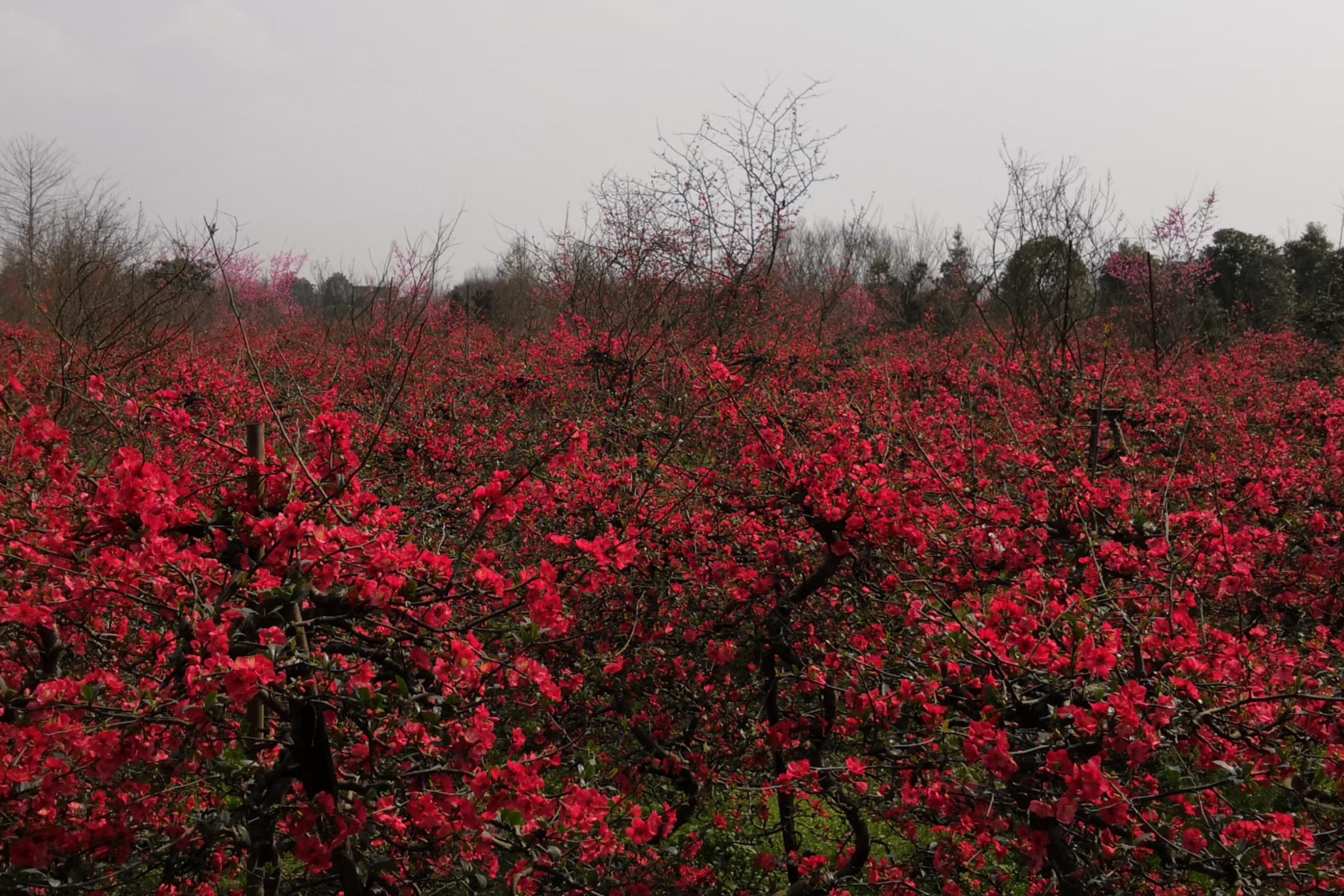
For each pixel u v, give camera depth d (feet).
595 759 10.46
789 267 63.62
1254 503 15.93
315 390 27.40
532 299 57.21
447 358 40.65
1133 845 9.93
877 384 30.99
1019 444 18.76
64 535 8.29
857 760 11.35
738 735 14.25
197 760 8.25
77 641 10.57
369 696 7.77
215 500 9.77
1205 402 29.50
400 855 9.87
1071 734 9.11
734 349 33.86
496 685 9.33
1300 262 83.20
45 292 34.50
